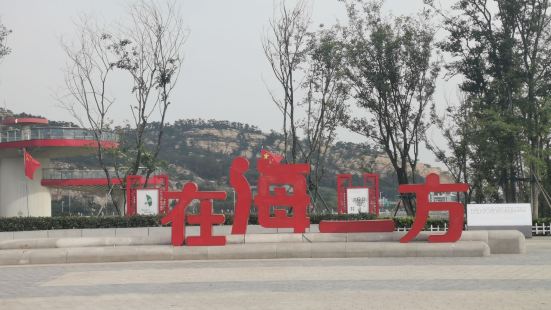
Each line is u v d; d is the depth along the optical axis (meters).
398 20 33.00
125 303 10.70
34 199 42.50
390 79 33.09
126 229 27.28
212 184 70.88
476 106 31.69
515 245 18.44
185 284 12.98
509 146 29.55
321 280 13.18
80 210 56.53
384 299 10.62
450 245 17.64
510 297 10.58
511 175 31.97
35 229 27.91
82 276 14.70
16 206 42.31
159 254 18.05
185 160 80.06
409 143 34.03
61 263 17.88
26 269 16.58
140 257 18.05
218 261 17.56
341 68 33.47
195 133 94.44
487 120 29.89
